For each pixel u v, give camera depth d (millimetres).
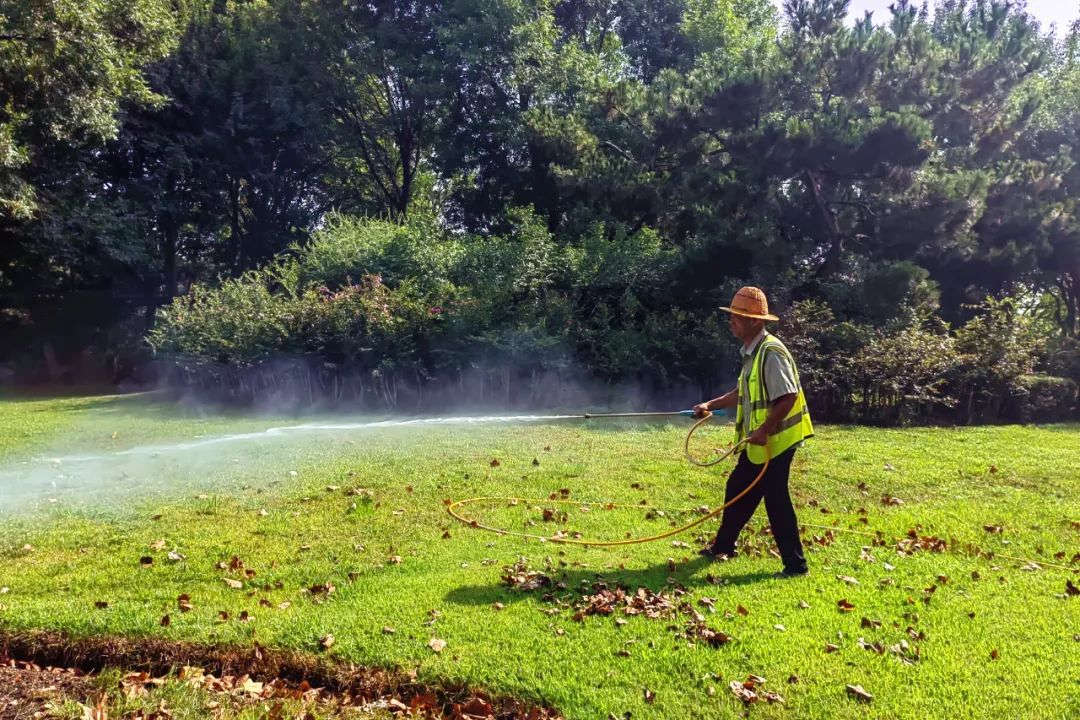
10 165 16656
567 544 5371
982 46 15508
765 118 14383
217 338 13539
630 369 12734
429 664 3639
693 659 3680
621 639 3889
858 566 4992
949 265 15477
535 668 3611
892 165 13812
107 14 17328
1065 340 14516
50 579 4656
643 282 14445
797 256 14461
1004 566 5066
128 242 23484
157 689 3525
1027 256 15352
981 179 13680
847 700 3369
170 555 5047
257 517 5984
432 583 4609
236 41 26797
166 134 25031
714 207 14922
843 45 14602
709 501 6566
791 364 4887
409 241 15406
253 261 29141
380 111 28766
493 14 24750
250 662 3754
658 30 29172
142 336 22938
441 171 28828
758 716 3252
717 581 4699
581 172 17141
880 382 11656
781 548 4848
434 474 7387
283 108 25516
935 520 6105
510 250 14656
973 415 12461
